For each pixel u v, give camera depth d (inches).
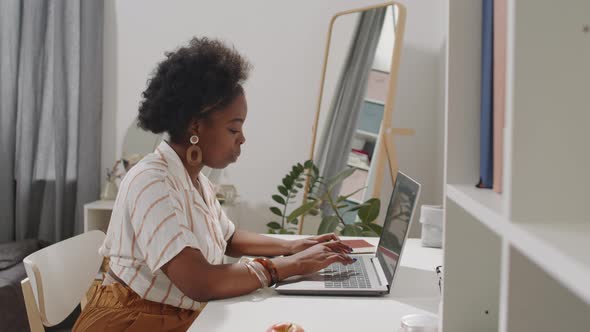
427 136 112.6
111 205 107.7
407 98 112.4
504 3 21.8
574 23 15.2
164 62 51.1
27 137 113.1
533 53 15.3
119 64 119.5
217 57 49.6
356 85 104.3
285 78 116.4
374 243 64.8
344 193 101.9
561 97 15.3
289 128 116.9
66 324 103.1
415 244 64.5
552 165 15.4
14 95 112.7
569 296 15.4
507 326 15.5
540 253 12.7
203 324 37.4
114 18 119.1
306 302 42.8
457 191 24.3
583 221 15.1
